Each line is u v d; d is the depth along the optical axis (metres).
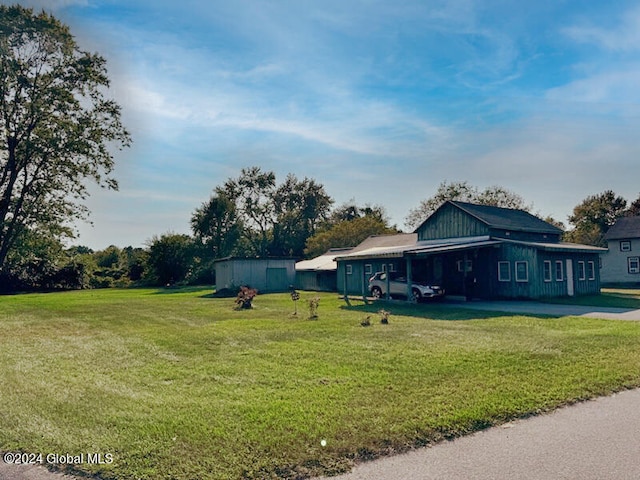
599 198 61.25
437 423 5.32
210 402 6.29
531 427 5.33
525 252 24.16
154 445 4.79
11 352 10.51
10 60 24.34
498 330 12.73
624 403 6.24
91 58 27.48
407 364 8.41
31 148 25.75
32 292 48.56
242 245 62.91
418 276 29.70
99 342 11.87
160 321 16.62
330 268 36.34
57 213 28.95
